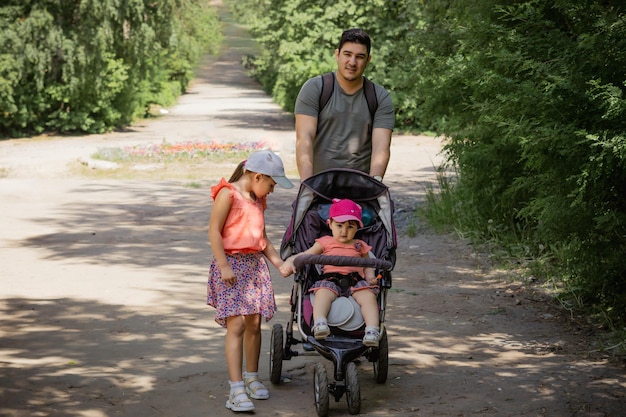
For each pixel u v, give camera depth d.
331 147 6.48
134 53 34.31
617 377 6.20
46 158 25.69
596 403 5.64
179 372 6.31
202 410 5.54
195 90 71.38
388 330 7.64
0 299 8.63
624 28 6.50
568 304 8.30
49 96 33.88
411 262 10.84
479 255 11.02
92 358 6.62
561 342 7.15
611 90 5.93
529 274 9.59
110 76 34.12
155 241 12.38
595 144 5.85
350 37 6.30
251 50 105.94
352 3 34.38
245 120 42.19
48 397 5.68
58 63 33.41
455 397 5.80
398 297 8.91
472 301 8.69
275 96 56.19
